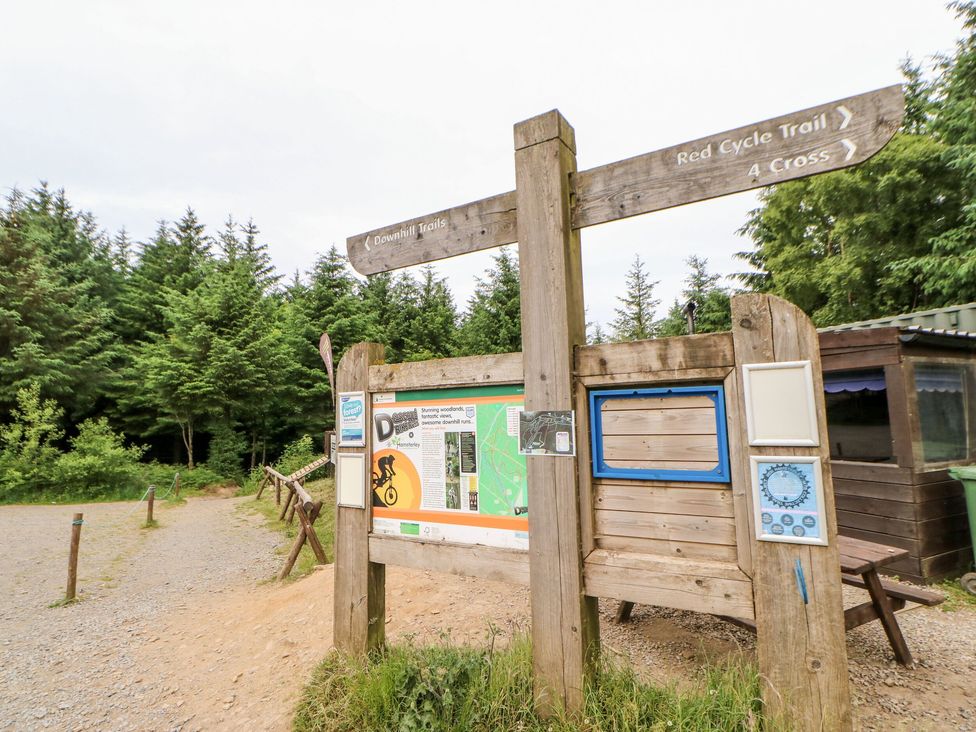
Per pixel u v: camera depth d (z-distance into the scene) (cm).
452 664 294
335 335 2452
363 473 347
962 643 365
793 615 213
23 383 1666
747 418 226
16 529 1026
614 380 261
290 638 407
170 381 1903
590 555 263
